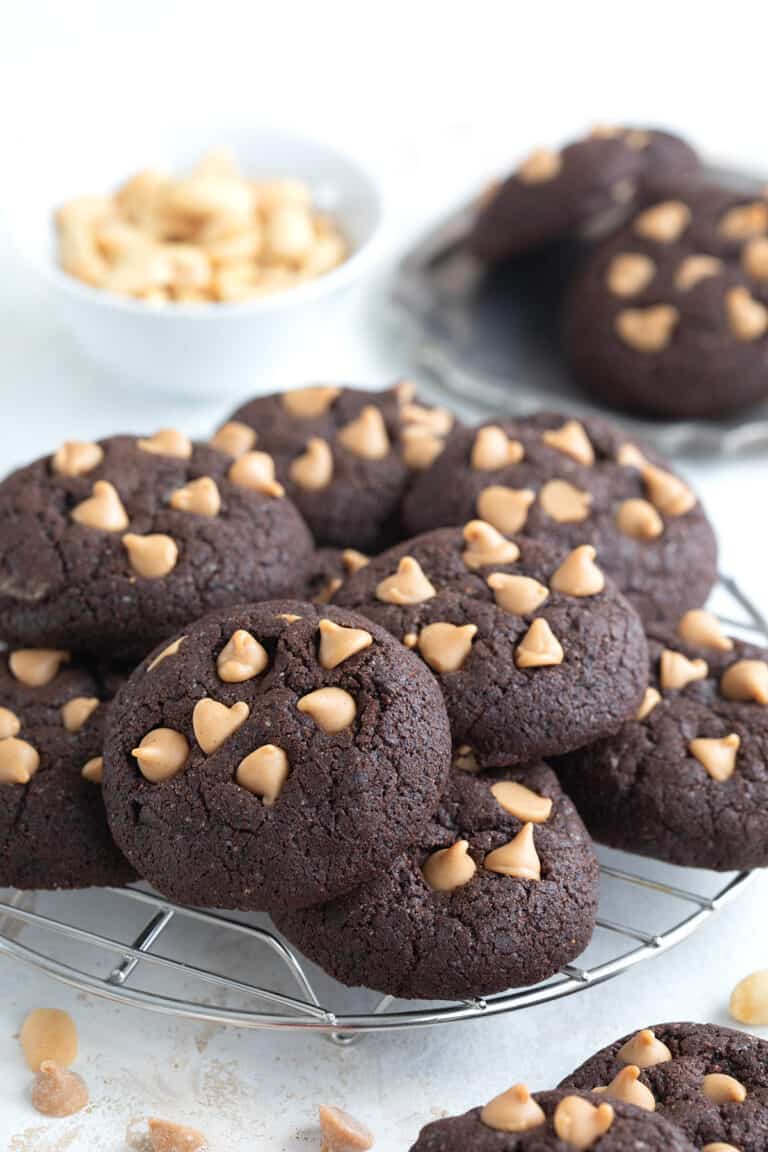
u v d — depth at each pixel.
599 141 0.64
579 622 0.46
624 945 0.47
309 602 0.47
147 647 0.48
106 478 0.50
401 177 0.76
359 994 0.46
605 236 0.67
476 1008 0.44
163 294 0.62
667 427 0.63
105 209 0.64
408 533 0.53
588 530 0.51
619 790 0.47
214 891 0.43
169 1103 0.44
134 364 0.63
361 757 0.43
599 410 0.64
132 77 0.79
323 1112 0.43
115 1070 0.45
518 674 0.45
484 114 0.80
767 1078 0.42
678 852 0.46
